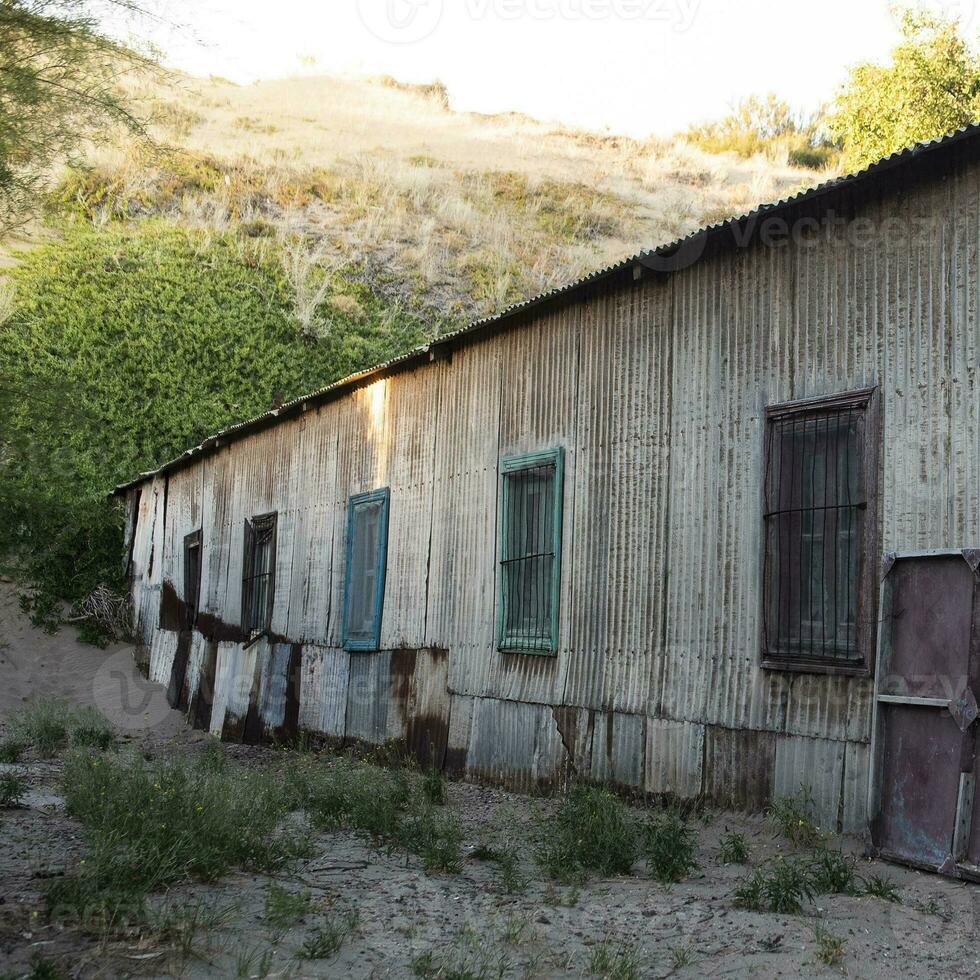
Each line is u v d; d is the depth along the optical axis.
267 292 29.95
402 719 12.07
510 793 9.89
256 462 17.61
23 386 10.10
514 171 44.12
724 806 7.71
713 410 8.28
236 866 6.36
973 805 5.88
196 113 42.88
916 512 6.61
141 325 27.36
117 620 23.83
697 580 8.24
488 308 33.06
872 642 6.77
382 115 50.16
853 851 6.52
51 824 7.37
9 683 20.78
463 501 11.45
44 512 10.91
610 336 9.49
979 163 6.52
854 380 7.15
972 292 6.47
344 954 4.78
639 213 41.16
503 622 10.48
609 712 8.91
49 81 8.52
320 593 14.68
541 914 5.48
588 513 9.50
